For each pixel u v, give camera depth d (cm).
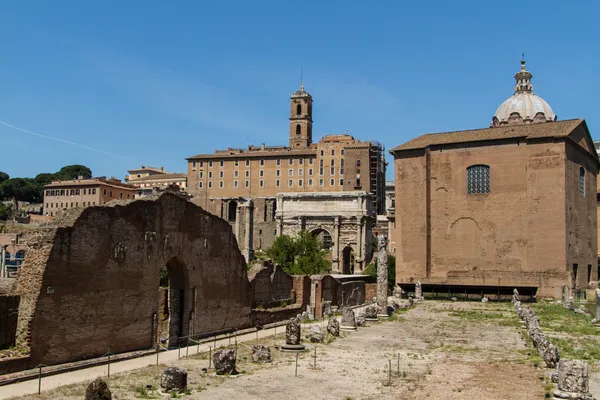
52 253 2355
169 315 3550
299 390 2034
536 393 2028
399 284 7256
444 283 6994
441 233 7262
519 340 3362
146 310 2878
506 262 6869
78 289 2477
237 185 19038
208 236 3444
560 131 6844
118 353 2678
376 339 3384
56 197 19150
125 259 2748
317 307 5369
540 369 2470
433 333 3666
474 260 7038
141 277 2850
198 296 3322
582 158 7375
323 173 18288
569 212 6756
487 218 7025
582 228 7219
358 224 12750
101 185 18612
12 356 2192
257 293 4316
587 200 7481
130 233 2786
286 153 18725
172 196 3109
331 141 18875
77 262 2475
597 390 2106
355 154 17962
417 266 7319
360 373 2369
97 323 2573
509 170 6969
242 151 19988
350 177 17888
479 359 2730
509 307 5578
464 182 7206
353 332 3703
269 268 4562
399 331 3766
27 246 2411
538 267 6650
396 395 1998
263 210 18262
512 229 6881
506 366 2547
